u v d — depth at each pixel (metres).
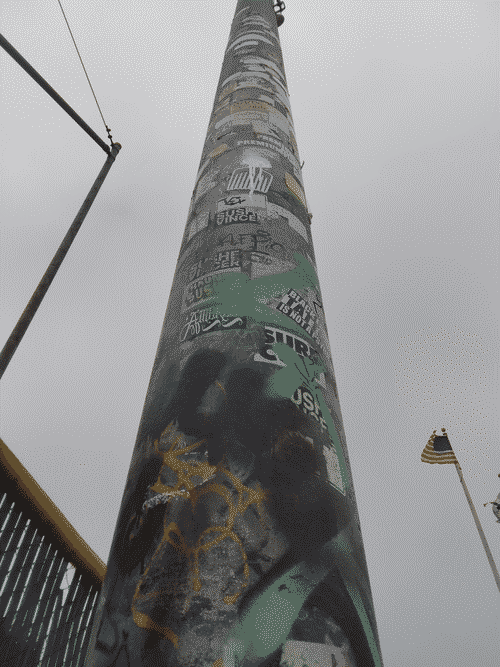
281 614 2.45
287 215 4.87
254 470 2.91
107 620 2.66
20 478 5.91
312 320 4.07
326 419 3.50
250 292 3.90
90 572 7.07
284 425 3.18
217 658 2.29
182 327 3.85
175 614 2.44
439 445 18.64
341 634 2.54
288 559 2.64
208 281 4.05
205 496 2.82
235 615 2.41
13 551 5.79
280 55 8.71
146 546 2.76
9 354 4.86
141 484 3.11
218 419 3.12
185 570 2.57
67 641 6.44
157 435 3.26
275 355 3.53
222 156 5.59
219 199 4.92
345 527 3.03
